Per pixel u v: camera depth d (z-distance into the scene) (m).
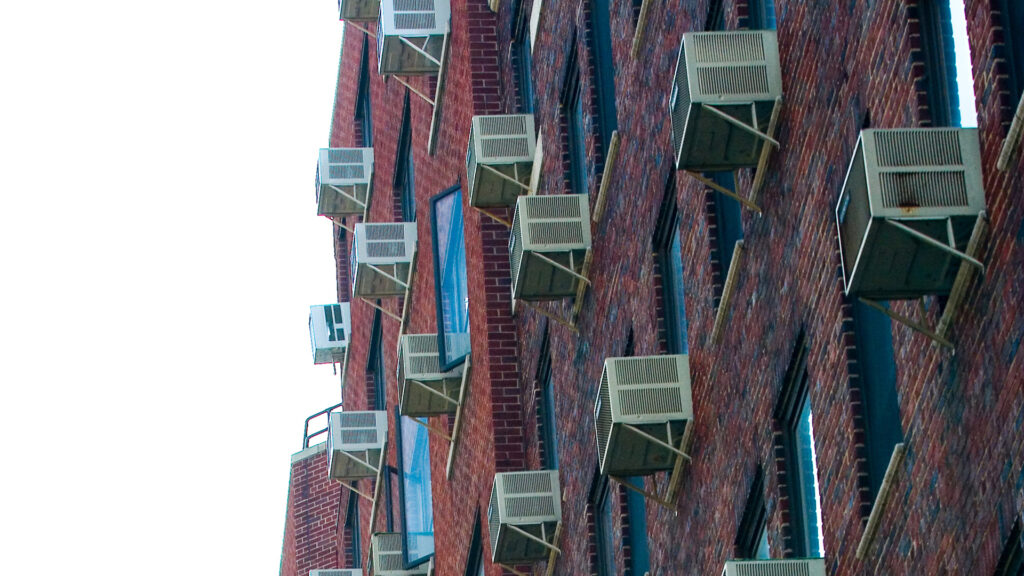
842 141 19.50
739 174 22.83
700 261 24.47
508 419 35.09
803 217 20.73
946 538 17.09
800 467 21.50
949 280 16.81
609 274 29.02
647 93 26.69
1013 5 16.19
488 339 35.50
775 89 21.38
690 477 25.11
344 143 52.28
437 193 39.28
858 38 19.05
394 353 46.53
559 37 31.75
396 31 38.91
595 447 29.70
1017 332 15.84
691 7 24.58
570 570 31.77
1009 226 16.00
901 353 18.11
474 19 36.78
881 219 16.38
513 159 33.78
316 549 55.19
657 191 26.28
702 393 24.67
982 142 16.48
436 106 39.44
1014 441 15.84
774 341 21.80
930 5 17.67
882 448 18.92
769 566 20.20
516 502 32.50
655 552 26.67
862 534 18.97
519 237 29.89
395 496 46.25
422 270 41.47
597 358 29.67
